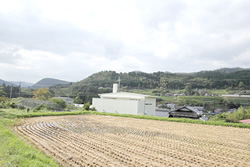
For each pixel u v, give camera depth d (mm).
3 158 4578
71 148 6605
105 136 8922
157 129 11680
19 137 7891
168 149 6973
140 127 12266
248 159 6141
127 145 7332
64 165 4984
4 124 10547
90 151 6320
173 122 15445
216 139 9164
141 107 22656
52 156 5652
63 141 7570
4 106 20359
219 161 5836
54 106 23625
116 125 12781
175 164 5379
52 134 8867
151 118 17094
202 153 6645
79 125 12156
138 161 5500
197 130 11750
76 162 5227
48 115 17219
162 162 5512
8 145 5688
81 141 7703
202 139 9055
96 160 5457
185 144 7910
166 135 9781
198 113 21516
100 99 24328
